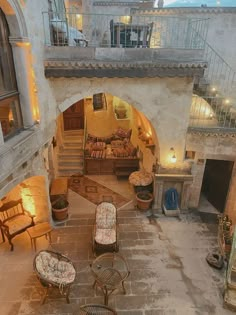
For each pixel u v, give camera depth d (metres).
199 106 8.31
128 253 6.98
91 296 5.79
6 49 5.33
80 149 11.49
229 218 8.22
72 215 8.47
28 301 5.66
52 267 5.68
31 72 5.79
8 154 4.98
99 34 11.89
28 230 7.16
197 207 8.99
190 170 8.27
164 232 7.80
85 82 7.00
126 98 7.28
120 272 6.34
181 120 7.64
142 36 8.00
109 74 6.68
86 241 7.39
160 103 7.41
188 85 7.22
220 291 6.01
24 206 7.47
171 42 9.79
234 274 5.58
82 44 8.64
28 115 5.99
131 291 5.92
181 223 8.23
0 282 6.09
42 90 6.38
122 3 11.45
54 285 5.33
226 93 10.39
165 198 8.64
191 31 9.73
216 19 9.64
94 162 10.93
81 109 12.86
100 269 6.06
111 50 6.72
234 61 10.05
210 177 9.32
